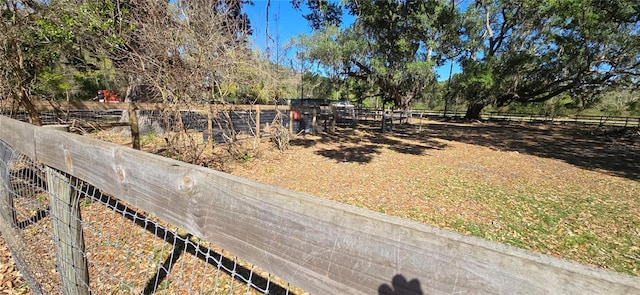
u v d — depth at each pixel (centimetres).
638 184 570
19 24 365
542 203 446
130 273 230
